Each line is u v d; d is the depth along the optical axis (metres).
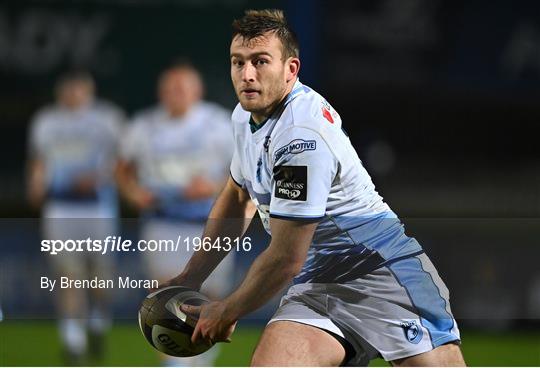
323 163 13.54
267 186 14.29
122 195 30.88
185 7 32.47
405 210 32.34
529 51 32.69
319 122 13.66
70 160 28.89
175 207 25.78
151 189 26.17
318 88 31.98
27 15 32.81
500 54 32.62
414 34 32.31
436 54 32.41
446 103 32.47
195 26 32.47
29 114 32.62
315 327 14.26
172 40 32.53
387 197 32.34
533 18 32.56
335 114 14.18
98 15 32.66
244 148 14.62
